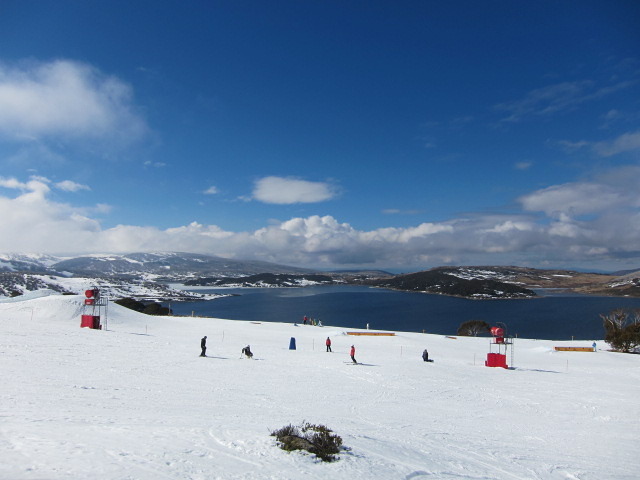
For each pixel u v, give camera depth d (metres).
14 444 7.87
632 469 11.63
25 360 21.59
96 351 27.09
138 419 11.72
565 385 27.47
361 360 32.47
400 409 17.92
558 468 11.05
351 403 18.20
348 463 8.69
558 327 113.75
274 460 8.24
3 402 12.77
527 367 36.31
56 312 48.41
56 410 12.26
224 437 9.56
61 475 6.36
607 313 149.00
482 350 48.44
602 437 15.68
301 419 13.65
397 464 9.34
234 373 23.53
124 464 7.11
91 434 9.08
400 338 53.88
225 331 52.19
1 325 35.38
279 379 22.72
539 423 17.47
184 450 8.28
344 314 156.75
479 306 191.62
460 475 9.40
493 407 20.16
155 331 46.84
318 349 39.62
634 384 29.19
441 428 14.98
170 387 18.41
